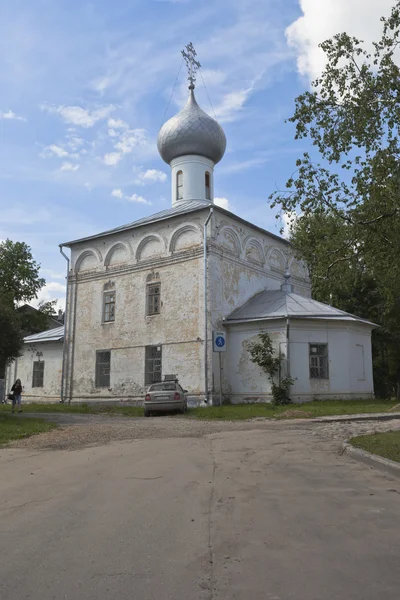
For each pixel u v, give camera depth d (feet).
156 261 93.09
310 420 54.03
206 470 26.37
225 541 15.12
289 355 80.02
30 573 12.73
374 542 14.93
